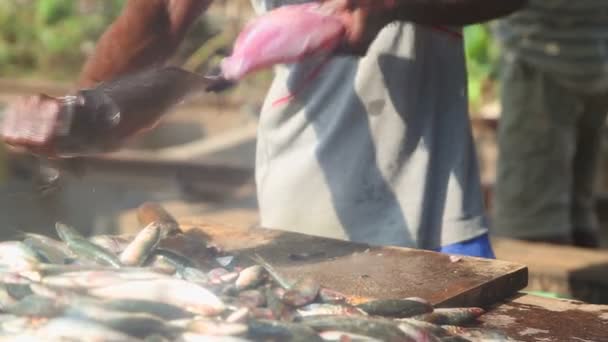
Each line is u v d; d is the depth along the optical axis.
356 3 2.38
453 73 3.22
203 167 6.13
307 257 2.79
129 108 2.42
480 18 2.88
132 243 2.45
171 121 7.62
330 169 3.24
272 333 1.96
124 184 6.08
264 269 2.38
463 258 2.76
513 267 2.67
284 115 3.33
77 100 2.36
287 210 3.29
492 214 6.04
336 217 3.24
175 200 6.07
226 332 1.89
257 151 3.48
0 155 5.14
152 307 1.96
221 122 7.78
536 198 5.48
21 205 3.79
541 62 5.30
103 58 2.82
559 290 4.60
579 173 5.76
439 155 3.22
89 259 2.36
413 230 3.16
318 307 2.22
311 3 2.44
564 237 5.47
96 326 1.85
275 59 2.38
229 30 8.44
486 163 7.49
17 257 2.27
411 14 2.67
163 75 2.47
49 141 2.33
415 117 3.20
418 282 2.56
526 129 5.45
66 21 10.65
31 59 10.62
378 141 3.21
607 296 4.48
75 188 5.03
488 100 9.18
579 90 5.32
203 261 2.55
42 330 1.85
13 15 10.95
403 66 3.17
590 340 2.24
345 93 3.22
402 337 2.02
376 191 3.21
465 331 2.22
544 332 2.29
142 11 2.76
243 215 5.45
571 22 5.18
